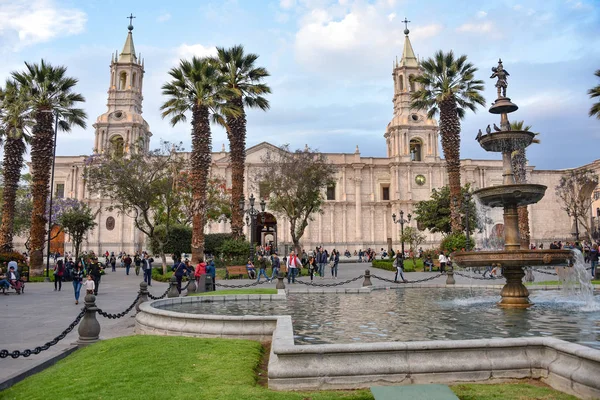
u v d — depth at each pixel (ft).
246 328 30.91
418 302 49.14
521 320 34.91
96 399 18.52
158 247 125.90
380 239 223.10
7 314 49.70
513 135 47.55
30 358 28.04
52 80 104.78
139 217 201.36
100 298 66.59
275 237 215.31
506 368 20.62
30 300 63.41
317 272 114.73
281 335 23.94
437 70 117.60
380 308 44.21
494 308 42.93
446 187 165.17
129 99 214.48
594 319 34.99
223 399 17.99
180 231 130.41
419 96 121.39
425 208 166.20
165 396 18.52
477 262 43.78
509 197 45.47
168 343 28.04
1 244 103.96
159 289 81.10
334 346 20.70
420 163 223.71
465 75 116.26
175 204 129.29
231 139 116.47
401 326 33.04
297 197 132.26
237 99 116.16
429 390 17.34
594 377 17.58
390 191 227.20
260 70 120.67
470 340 21.25
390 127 229.45
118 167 118.21
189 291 61.93
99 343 30.48
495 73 51.06
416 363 20.51
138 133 211.82
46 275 105.19
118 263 181.98
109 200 209.77
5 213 105.09
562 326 31.83
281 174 136.87
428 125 225.76
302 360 20.48
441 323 34.17
